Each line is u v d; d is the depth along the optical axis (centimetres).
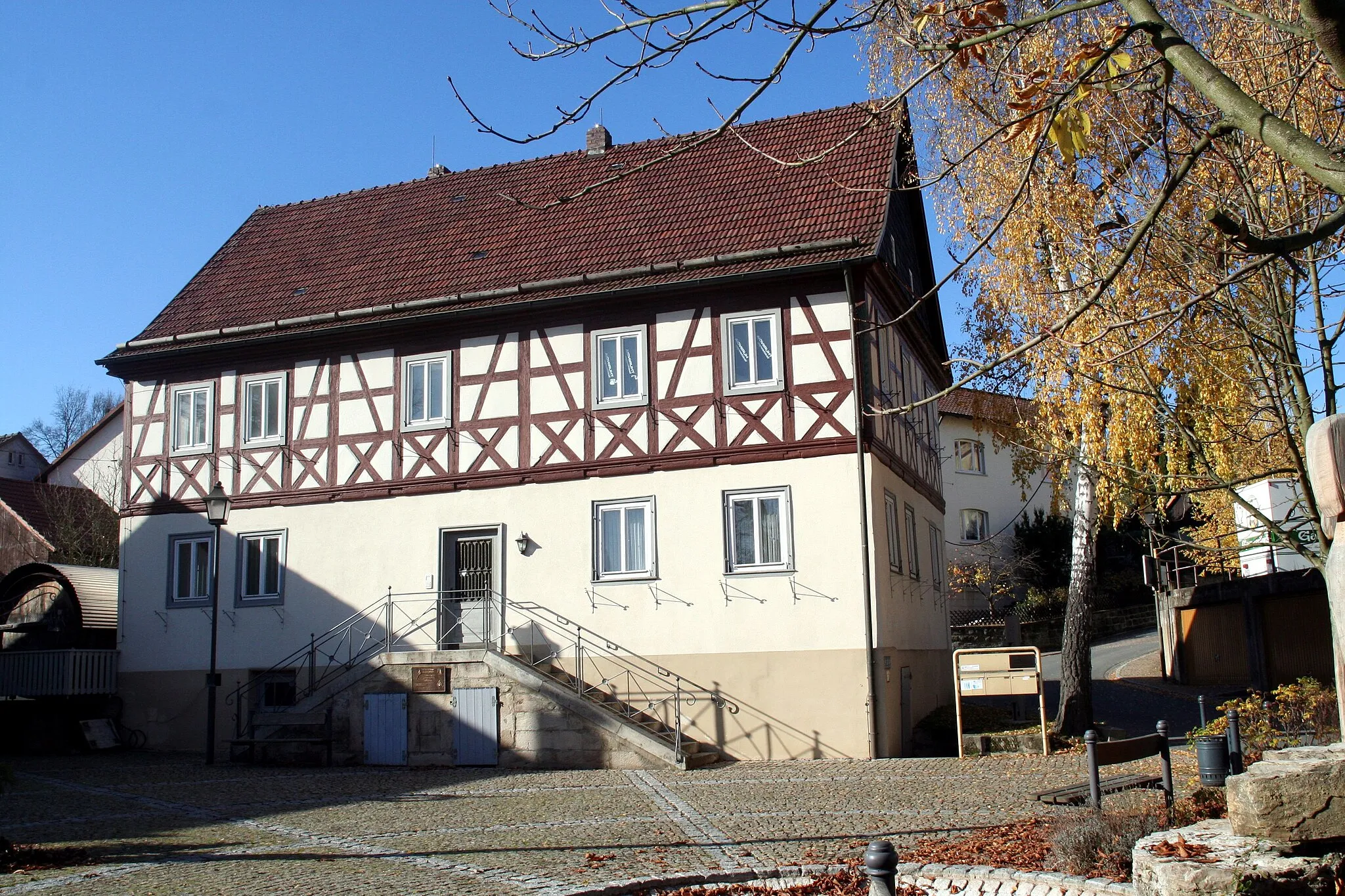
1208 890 602
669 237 2183
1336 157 618
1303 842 624
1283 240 595
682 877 968
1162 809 978
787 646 1912
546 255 2272
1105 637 3884
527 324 2173
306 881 975
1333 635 630
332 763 2014
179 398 2431
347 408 2288
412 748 1975
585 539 2062
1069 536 3941
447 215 2558
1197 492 1119
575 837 1184
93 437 4381
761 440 1977
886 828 1184
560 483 2098
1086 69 646
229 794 1606
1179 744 1830
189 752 2277
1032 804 1284
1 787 1065
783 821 1255
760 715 1911
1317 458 622
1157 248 1085
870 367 1992
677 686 1958
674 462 2023
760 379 1997
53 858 1089
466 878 982
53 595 2461
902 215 2367
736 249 2066
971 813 1250
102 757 2188
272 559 2298
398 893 921
